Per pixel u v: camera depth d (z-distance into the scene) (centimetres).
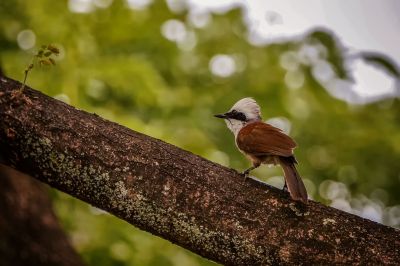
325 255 724
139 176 758
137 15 1434
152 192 754
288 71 1468
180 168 767
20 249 1095
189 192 754
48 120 775
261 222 740
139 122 1228
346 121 1511
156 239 1202
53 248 1126
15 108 776
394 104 1520
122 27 1389
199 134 1263
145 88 1323
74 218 1217
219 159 1295
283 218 743
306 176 1497
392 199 1552
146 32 1470
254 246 734
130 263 1166
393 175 1519
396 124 1515
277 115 1472
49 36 1284
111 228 1202
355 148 1504
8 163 784
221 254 746
